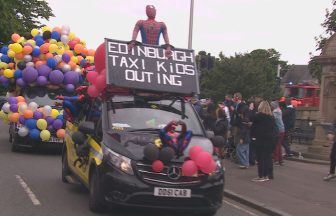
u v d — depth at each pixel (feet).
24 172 37.99
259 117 37.76
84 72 36.88
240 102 45.44
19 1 115.75
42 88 50.65
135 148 23.81
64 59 50.03
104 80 28.02
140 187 22.81
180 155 23.73
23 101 48.42
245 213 28.60
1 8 98.48
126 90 28.43
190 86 28.86
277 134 38.22
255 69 167.94
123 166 23.18
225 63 166.50
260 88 164.55
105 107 27.27
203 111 54.39
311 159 54.03
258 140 37.91
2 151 50.78
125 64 28.14
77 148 28.71
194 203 23.40
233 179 38.73
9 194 29.73
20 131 47.50
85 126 26.94
